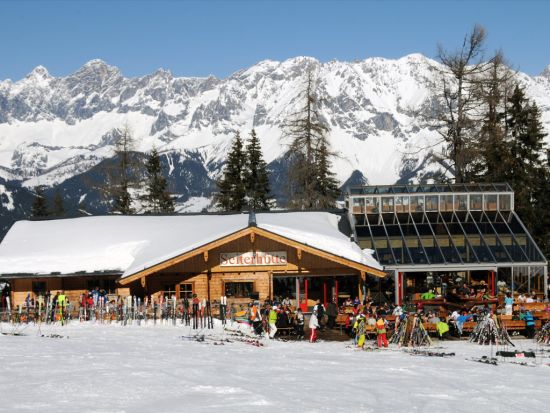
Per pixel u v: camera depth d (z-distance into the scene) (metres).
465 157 58.28
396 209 48.53
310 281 42.25
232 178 79.38
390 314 36.12
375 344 31.75
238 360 23.06
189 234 45.50
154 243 45.16
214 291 41.81
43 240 46.38
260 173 79.81
